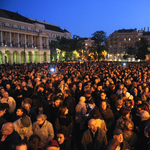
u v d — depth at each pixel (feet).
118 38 301.02
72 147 15.42
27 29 243.81
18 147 8.42
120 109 17.10
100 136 11.59
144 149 11.69
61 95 20.99
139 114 15.17
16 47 210.79
